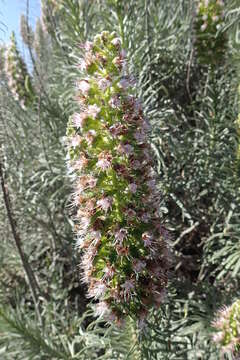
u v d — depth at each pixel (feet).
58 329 1.05
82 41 1.23
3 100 1.07
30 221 1.37
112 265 0.65
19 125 1.49
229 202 1.13
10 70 1.45
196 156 1.25
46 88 1.57
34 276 1.22
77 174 0.70
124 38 1.17
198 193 1.30
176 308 1.07
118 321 0.69
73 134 0.69
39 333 0.86
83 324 1.18
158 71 1.49
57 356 0.87
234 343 0.70
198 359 0.94
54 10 1.44
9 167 1.27
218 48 1.22
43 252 1.41
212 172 1.18
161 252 0.68
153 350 0.77
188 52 1.46
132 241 0.66
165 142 1.26
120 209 0.64
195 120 1.35
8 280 1.31
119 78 0.60
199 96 1.44
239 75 1.24
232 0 1.39
